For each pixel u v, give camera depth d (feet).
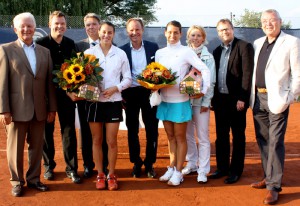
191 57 15.69
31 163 15.78
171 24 15.79
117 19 75.61
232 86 16.22
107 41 15.28
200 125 16.67
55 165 17.52
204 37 16.49
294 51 14.19
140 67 17.04
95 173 17.93
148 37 41.27
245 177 17.58
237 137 16.67
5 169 18.79
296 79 14.16
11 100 14.55
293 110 41.42
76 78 14.23
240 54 15.94
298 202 14.60
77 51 16.89
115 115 15.49
